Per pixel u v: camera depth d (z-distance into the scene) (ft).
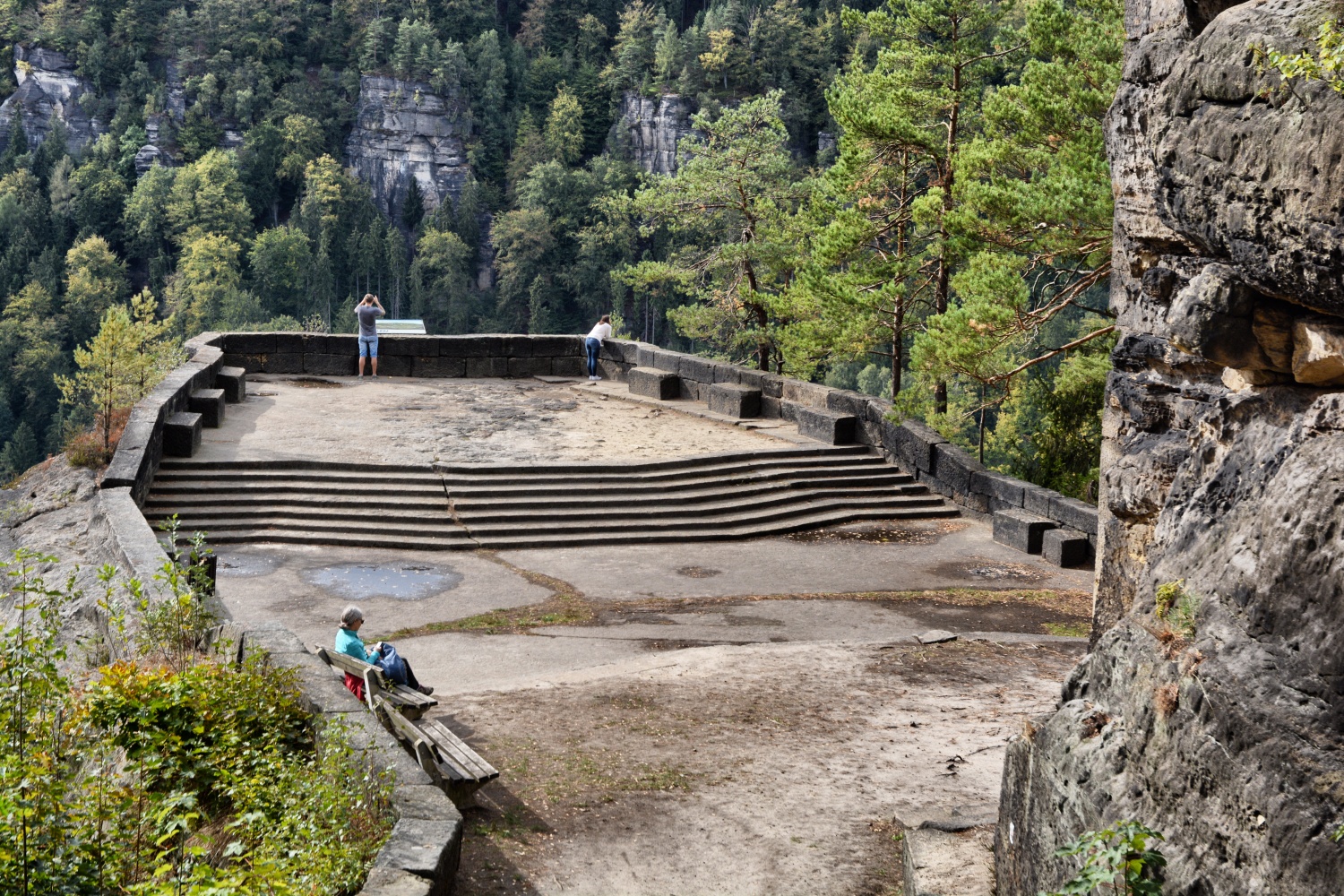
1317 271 14.85
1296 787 13.37
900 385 99.40
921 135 91.15
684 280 124.67
